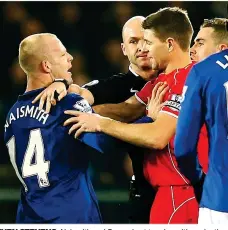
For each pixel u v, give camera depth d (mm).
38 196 14383
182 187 14867
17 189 30531
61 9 36719
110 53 36219
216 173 13289
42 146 14344
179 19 15266
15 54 36312
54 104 14344
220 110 13203
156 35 15266
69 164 14281
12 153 14883
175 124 14531
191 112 13422
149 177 15297
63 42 36469
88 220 14273
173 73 15156
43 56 14617
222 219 13180
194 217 14797
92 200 14547
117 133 14422
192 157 13805
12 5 36719
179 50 15336
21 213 14711
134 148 15914
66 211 14156
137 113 17078
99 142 14383
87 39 36469
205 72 13359
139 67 17500
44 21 36750
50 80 14758
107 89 18062
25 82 35750
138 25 17312
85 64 36094
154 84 15930
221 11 35344
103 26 36469
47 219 14188
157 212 15031
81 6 36688
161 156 14922
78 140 14312
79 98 14586
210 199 13359
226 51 13508
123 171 31938
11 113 14891
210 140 13469
